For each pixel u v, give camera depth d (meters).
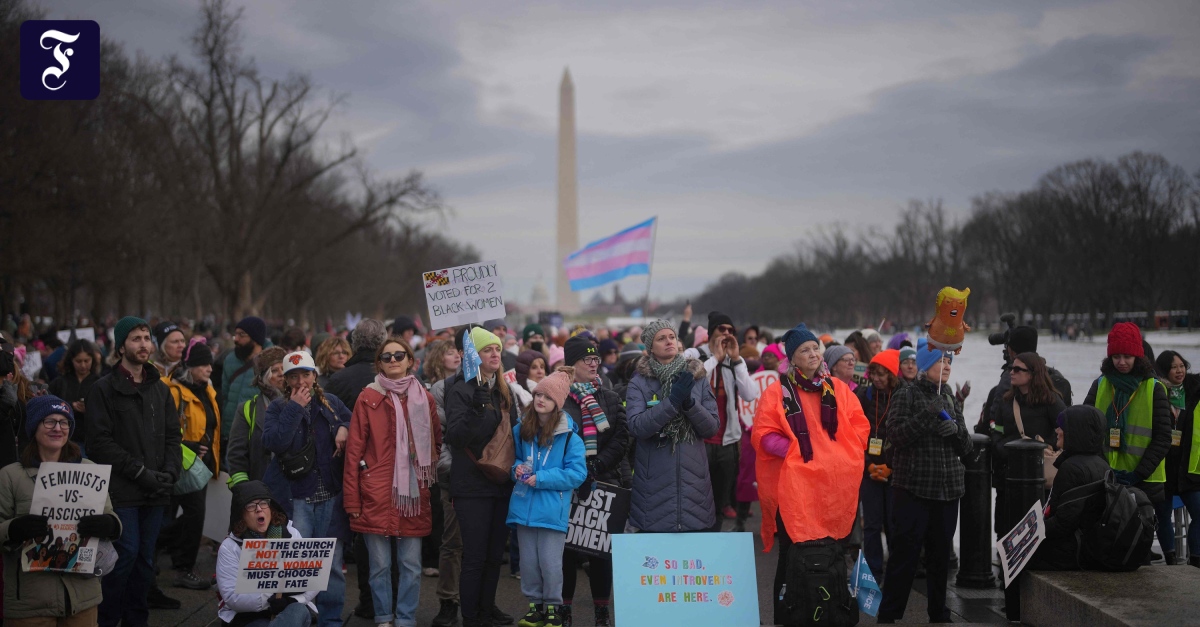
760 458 7.05
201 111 45.53
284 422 7.20
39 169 29.97
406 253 84.38
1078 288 57.09
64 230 31.58
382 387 7.44
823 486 6.70
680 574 6.79
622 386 9.52
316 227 50.06
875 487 8.77
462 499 7.20
